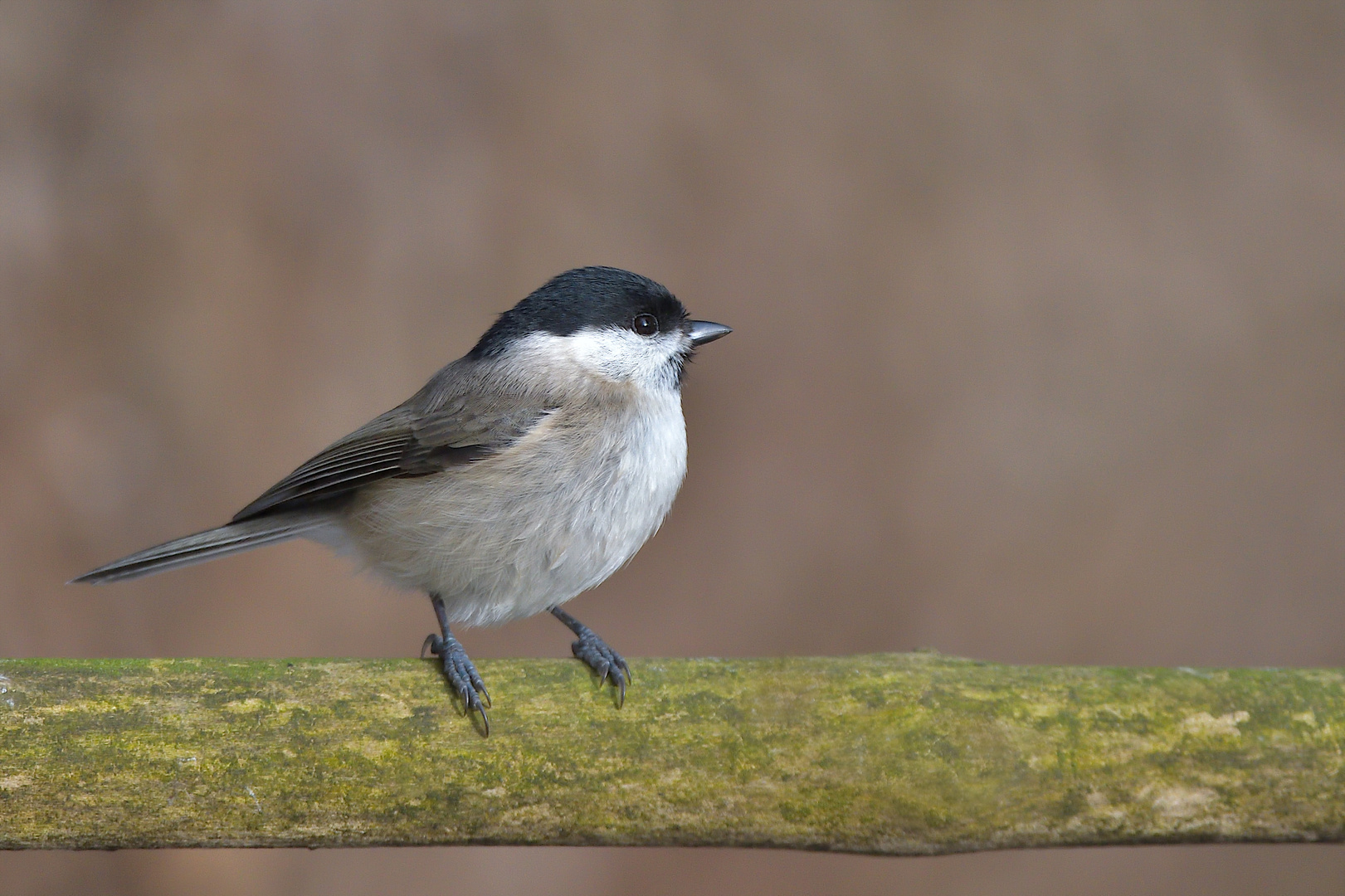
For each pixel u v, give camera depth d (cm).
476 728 429
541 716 429
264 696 429
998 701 429
